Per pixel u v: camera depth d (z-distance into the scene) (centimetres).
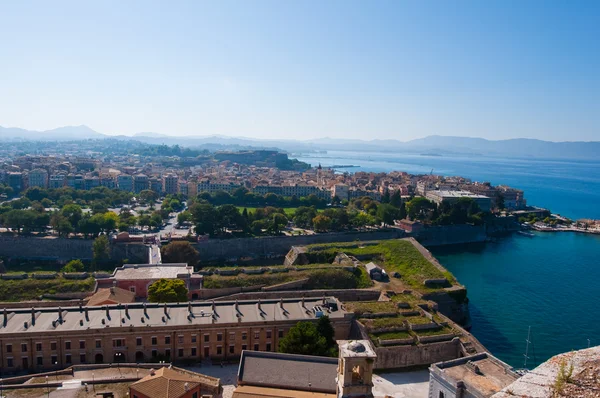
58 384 9744
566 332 17738
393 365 13712
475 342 14400
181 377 9600
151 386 9038
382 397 12131
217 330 13375
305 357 11069
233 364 13250
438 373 9338
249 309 14562
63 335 12388
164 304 14312
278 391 10094
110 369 10694
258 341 13712
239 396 9738
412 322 15150
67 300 17788
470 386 8731
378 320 15125
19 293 18200
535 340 17012
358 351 7719
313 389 10244
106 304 15350
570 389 2334
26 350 12225
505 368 9606
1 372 12125
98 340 12625
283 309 14738
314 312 14700
